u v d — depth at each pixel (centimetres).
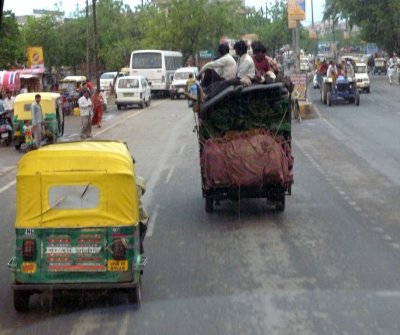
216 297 870
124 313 817
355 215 1330
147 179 1803
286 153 1304
